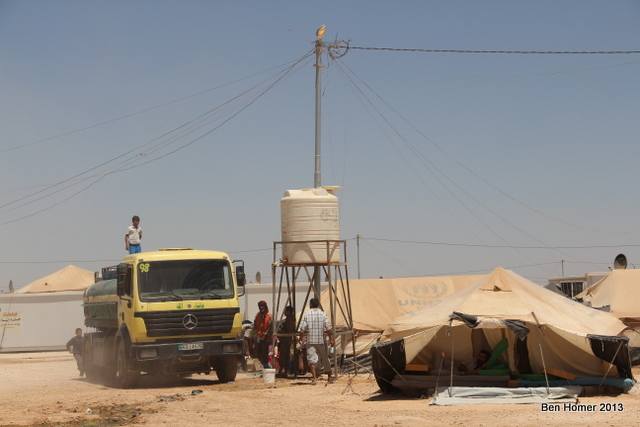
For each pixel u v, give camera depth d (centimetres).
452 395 1484
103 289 2217
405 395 1606
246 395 1688
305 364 2119
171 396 1698
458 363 1708
